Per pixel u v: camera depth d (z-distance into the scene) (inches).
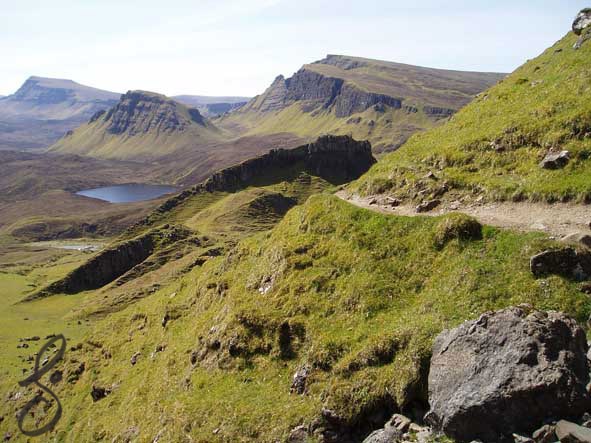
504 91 1968.5
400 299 1178.0
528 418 715.4
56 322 5935.0
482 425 739.4
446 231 1228.5
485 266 1078.4
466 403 755.4
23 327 5792.3
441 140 1844.2
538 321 786.8
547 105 1536.7
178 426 1273.4
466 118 1923.0
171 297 2738.7
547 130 1444.4
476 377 779.4
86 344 2970.0
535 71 2085.4
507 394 727.7
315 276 1407.5
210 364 1467.8
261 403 1166.3
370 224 1456.7
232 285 1945.1
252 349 1355.8
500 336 797.9
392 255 1310.3
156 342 2287.2
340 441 961.5
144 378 1923.0
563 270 975.6
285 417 1069.8
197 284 2468.0
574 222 1101.1
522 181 1331.2
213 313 1887.3
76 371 2664.9
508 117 1657.2
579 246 990.4
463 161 1581.0
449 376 818.2
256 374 1295.5
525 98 1756.9
